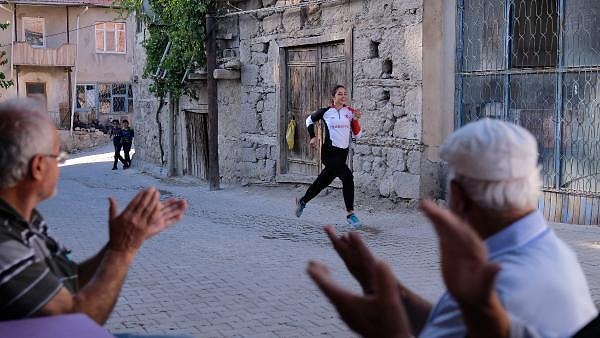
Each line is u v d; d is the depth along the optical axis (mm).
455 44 11141
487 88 10805
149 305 6555
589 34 9523
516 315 2158
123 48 45094
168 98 20969
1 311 2650
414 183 11445
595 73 9484
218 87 17359
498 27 10578
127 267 2953
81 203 14969
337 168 10578
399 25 11664
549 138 10117
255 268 7996
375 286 2098
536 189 2309
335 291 2102
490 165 2227
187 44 17484
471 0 10906
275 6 14758
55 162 2928
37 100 3021
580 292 2275
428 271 7680
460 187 2316
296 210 11156
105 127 43094
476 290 1858
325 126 10609
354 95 12781
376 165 12281
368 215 11539
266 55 15414
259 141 15844
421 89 11281
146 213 3016
